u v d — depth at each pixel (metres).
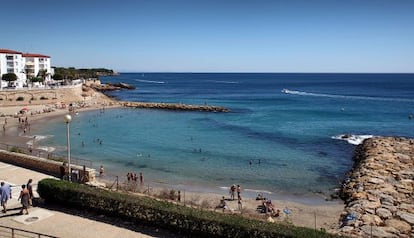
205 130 60.31
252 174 34.28
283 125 66.12
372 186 27.88
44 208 17.50
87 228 15.33
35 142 46.94
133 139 51.19
